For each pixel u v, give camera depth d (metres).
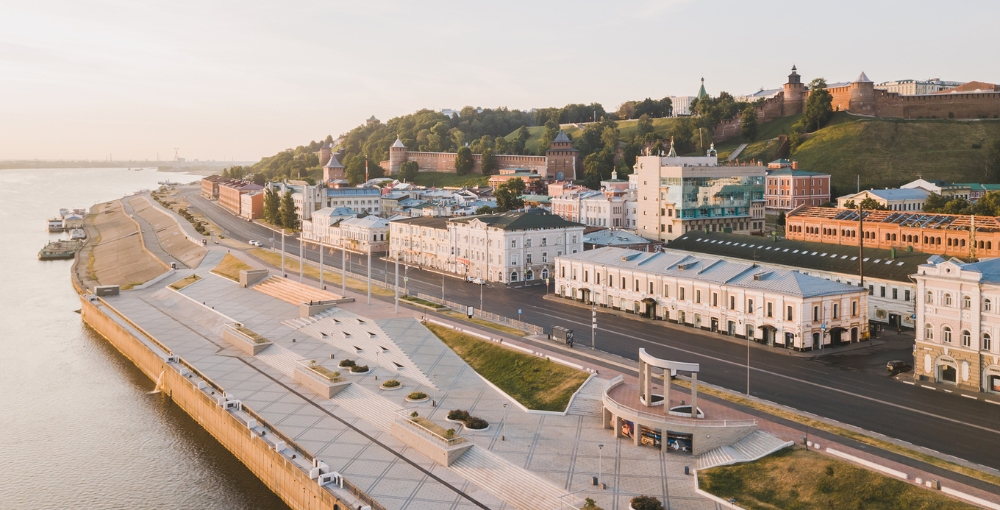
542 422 105.88
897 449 87.62
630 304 173.12
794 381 117.12
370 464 95.19
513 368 128.00
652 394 104.50
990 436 91.88
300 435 105.44
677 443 94.31
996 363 107.44
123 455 113.62
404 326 155.88
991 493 75.25
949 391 110.56
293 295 195.75
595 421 105.81
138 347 162.25
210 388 128.50
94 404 137.62
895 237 199.88
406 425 103.75
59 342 183.50
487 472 90.75
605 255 185.88
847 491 77.38
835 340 141.00
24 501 98.56
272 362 144.00
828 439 91.44
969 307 110.38
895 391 111.44
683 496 81.75
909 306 156.00
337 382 124.50
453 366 134.00
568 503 80.12
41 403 137.75
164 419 129.88
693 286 157.00
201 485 103.12
